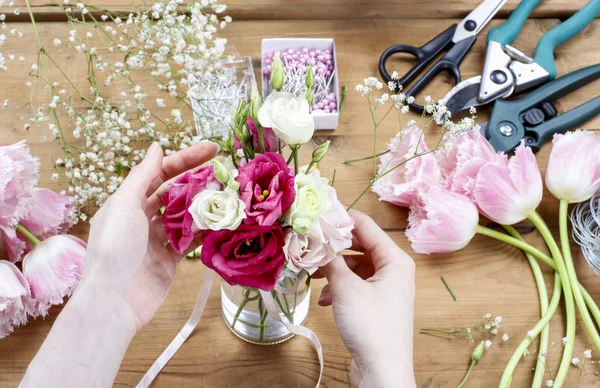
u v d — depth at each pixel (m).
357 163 0.89
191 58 0.80
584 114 0.88
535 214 0.81
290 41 0.93
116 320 0.60
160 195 0.67
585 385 0.76
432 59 0.94
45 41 0.95
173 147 0.89
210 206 0.49
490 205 0.76
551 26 1.00
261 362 0.77
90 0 0.96
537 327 0.76
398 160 0.81
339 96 0.94
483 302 0.80
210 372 0.76
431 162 0.78
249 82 0.94
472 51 0.97
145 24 0.82
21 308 0.69
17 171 0.69
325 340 0.78
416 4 0.99
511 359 0.75
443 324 0.79
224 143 0.55
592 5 0.95
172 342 0.75
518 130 0.87
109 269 0.59
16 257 0.76
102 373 0.59
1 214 0.70
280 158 0.49
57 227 0.78
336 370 0.76
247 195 0.47
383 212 0.86
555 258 0.80
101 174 0.78
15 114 0.90
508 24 0.94
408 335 0.61
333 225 0.51
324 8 0.99
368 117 0.92
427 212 0.76
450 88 0.94
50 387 0.56
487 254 0.83
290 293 0.63
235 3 0.98
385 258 0.65
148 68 0.93
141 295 0.63
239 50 0.96
